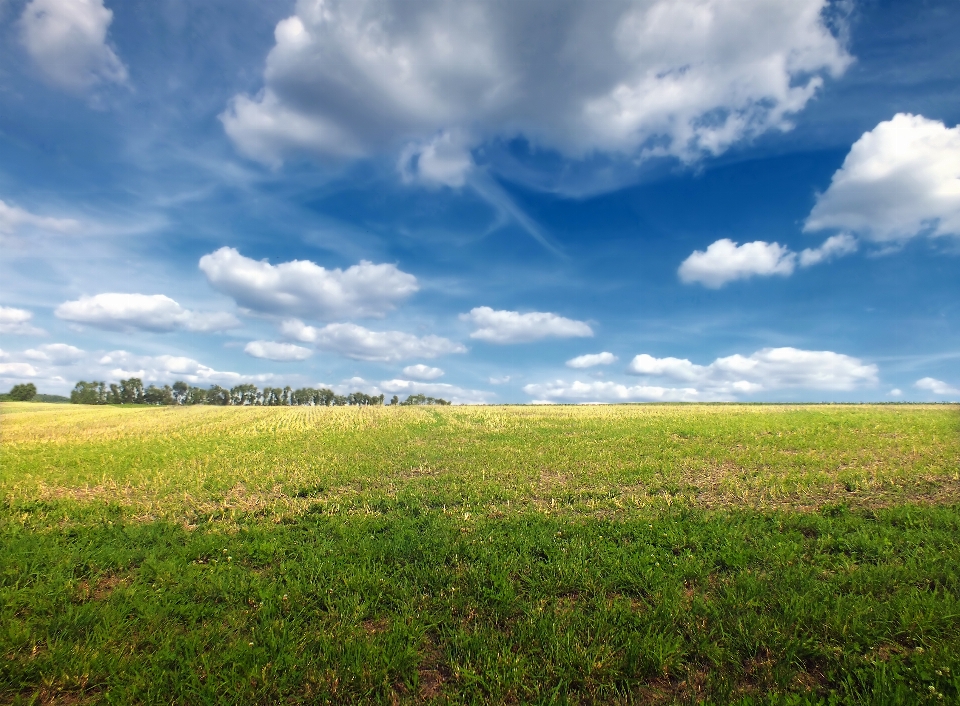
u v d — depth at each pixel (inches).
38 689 220.5
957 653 227.6
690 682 223.3
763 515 458.3
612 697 216.2
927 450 773.3
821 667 232.1
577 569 332.2
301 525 467.2
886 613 261.4
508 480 653.9
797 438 943.0
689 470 685.9
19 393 5310.0
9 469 775.7
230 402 5364.2
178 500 573.9
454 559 360.5
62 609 288.4
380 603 297.7
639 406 2155.5
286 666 232.8
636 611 278.1
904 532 386.9
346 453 908.0
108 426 1584.6
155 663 233.5
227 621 277.4
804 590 294.4
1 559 360.5
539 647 246.7
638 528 426.6
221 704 208.4
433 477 685.3
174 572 339.6
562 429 1204.5
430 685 227.3
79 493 616.7
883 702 201.9
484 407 2298.2
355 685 222.4
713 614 269.0
